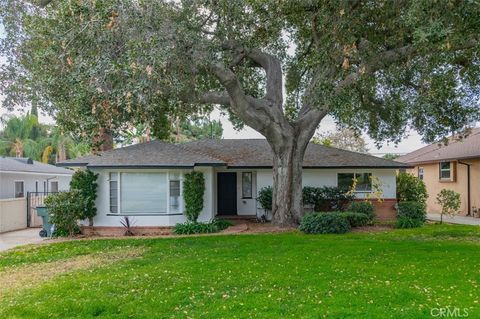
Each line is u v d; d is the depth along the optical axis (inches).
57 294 288.8
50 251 485.4
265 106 610.5
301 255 408.2
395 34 410.9
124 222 641.0
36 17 441.4
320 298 264.1
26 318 243.1
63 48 362.3
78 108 368.2
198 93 520.1
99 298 274.5
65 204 609.0
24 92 628.1
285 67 675.4
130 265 385.1
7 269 393.4
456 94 557.6
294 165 642.8
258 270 344.5
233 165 759.1
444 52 388.5
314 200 761.0
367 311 237.1
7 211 724.7
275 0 410.9
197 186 654.5
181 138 1282.0
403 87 606.9
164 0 424.5
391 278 312.2
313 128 645.3
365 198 776.9
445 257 391.9
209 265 369.7
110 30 359.3
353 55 398.0
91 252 470.0
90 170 644.1
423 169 1083.9
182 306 256.2
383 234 573.0
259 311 241.9
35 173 911.0
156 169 648.4
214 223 646.5
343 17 373.7
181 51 413.1
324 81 406.3
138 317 239.5
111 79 357.1
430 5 300.0
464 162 876.6
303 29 520.4
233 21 486.3
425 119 619.2
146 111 385.1
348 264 362.9
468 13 304.3
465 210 882.8
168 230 643.5
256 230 624.4
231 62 558.6
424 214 714.8
